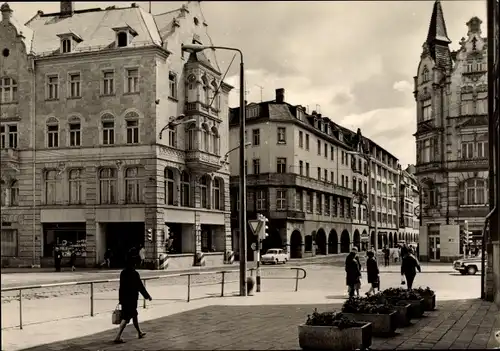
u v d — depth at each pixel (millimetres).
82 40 47219
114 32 46812
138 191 44750
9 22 47812
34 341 12258
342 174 76625
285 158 62594
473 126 47000
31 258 46312
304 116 67875
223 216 53500
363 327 10633
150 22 47344
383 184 64062
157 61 44906
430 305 16906
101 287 28172
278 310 17594
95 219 45000
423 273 36812
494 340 11828
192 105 48469
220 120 52719
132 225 45969
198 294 23375
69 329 13961
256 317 15922
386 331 12164
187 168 48438
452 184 47688
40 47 47938
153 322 15078
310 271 41156
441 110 48125
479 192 47094
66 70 46594
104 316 16500
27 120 47188
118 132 45219
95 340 12359
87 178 45562
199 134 48531
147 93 44625
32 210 46625
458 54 47656
